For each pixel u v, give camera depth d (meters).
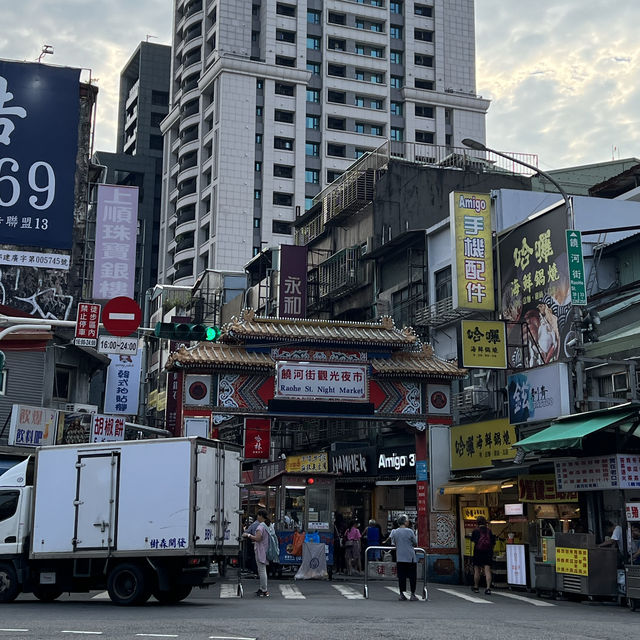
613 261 25.62
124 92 116.00
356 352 26.06
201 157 87.31
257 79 85.31
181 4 95.44
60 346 28.84
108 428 27.56
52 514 15.63
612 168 41.84
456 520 25.92
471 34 96.12
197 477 15.13
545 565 18.39
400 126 90.94
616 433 17.84
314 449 40.25
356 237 39.12
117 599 15.20
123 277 29.02
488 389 26.88
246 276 55.94
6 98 29.42
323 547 25.16
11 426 25.56
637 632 11.27
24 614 13.30
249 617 12.90
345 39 89.88
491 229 27.14
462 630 11.25
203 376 25.05
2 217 28.94
